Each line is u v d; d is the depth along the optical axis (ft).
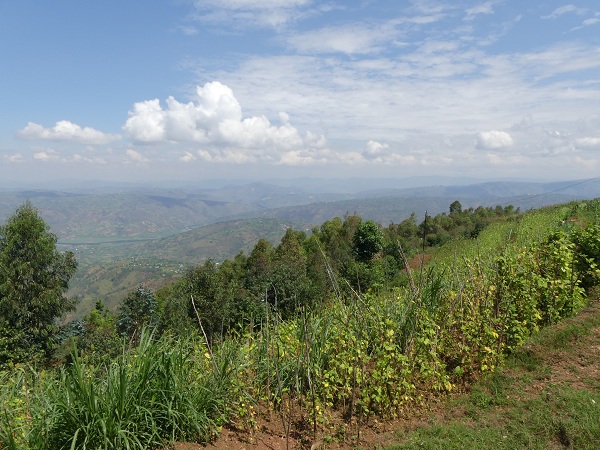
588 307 22.21
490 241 64.13
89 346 76.02
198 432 13.21
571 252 23.73
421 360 15.78
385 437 13.67
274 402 15.84
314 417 13.75
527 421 13.44
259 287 73.46
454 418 14.61
